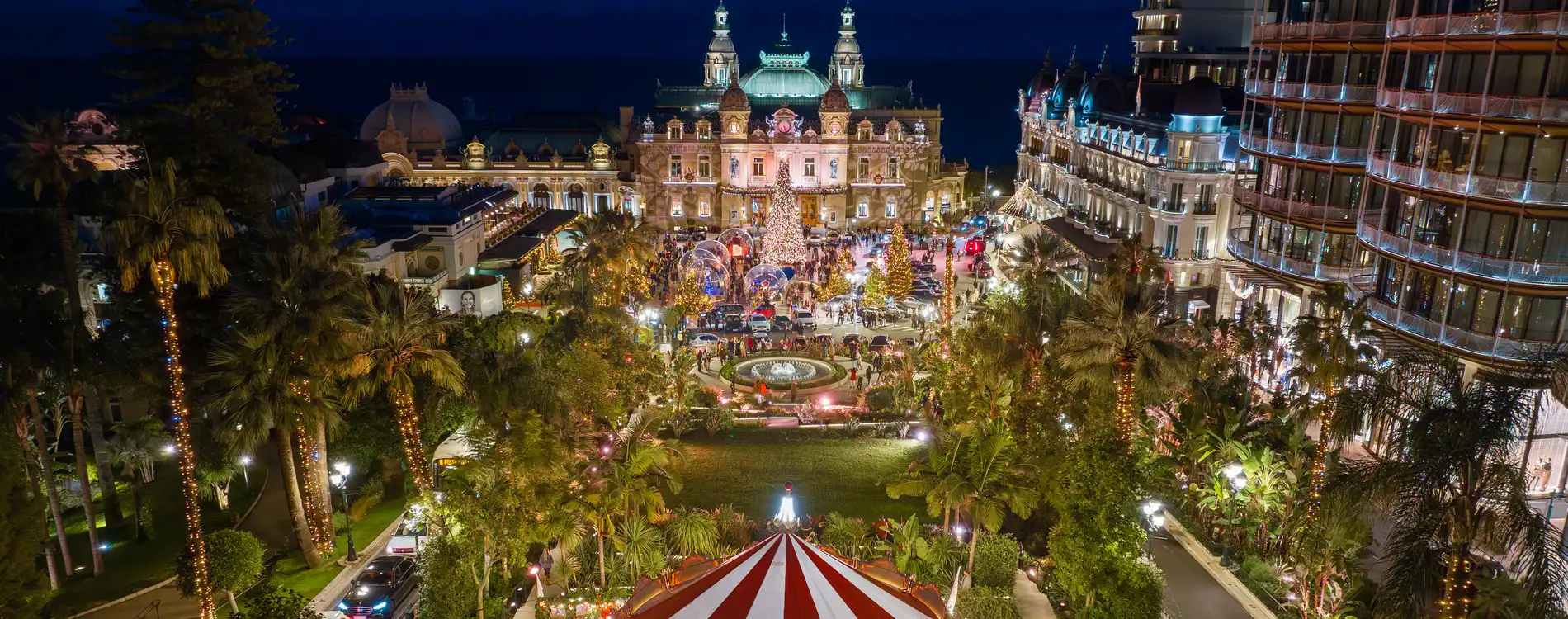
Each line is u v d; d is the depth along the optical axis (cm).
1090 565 3481
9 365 3844
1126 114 8712
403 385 3797
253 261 4872
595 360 4675
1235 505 4203
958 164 13588
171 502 4866
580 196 12750
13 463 3325
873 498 4884
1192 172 6881
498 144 13612
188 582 3653
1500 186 4188
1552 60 4022
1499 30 4112
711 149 12700
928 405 5959
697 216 12925
